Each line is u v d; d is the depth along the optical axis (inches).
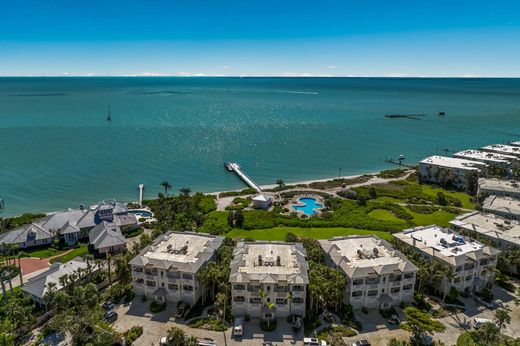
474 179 6589.6
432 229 4180.6
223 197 6363.2
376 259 3484.3
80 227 4773.6
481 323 3065.9
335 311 3292.3
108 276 3722.9
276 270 3275.1
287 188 6830.7
